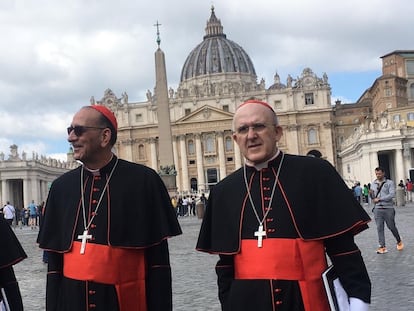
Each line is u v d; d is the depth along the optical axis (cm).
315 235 375
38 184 7219
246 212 389
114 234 424
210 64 13012
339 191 383
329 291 367
